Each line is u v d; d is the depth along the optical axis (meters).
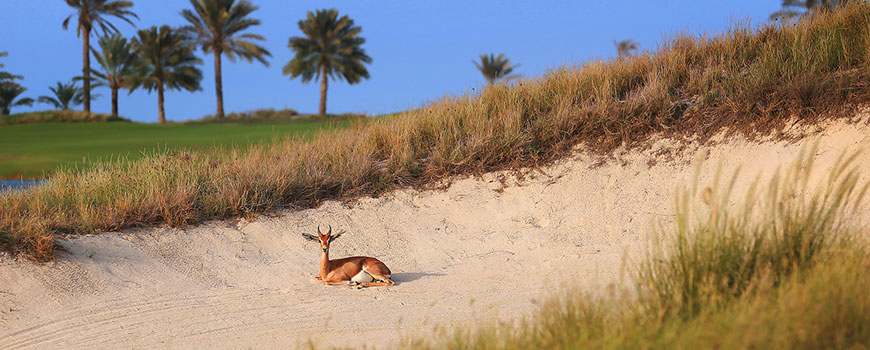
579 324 13.98
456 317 21.69
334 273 27.36
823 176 29.61
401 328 20.77
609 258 27.95
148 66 196.25
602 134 38.84
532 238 32.03
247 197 35.66
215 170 39.16
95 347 20.47
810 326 12.21
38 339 21.44
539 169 37.94
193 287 27.36
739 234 17.00
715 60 41.53
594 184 36.00
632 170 36.19
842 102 32.75
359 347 18.69
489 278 27.31
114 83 195.62
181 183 36.00
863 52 35.50
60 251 27.84
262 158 43.59
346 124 58.00
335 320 22.36
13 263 26.27
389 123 46.03
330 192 38.06
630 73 43.81
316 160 41.41
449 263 30.33
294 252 31.89
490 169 38.88
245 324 22.44
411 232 34.22
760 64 38.31
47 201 33.06
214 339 20.89
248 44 192.88
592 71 44.59
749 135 34.78
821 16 42.66
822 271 14.33
